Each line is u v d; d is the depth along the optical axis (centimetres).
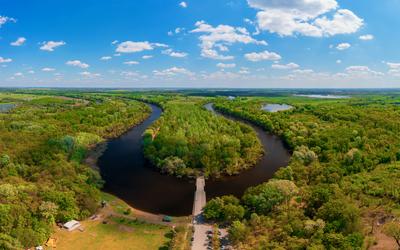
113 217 13162
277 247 9531
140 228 12356
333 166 16425
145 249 10981
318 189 12700
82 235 11681
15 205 11488
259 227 11475
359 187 14075
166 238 11656
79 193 13700
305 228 10362
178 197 15488
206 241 11200
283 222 11294
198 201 14888
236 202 13050
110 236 11725
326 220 10875
